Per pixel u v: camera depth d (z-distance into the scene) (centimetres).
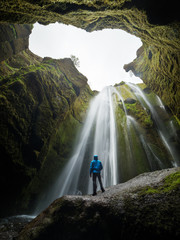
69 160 1340
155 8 567
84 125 1716
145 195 399
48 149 1083
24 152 883
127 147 1534
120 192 473
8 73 1338
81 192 1308
